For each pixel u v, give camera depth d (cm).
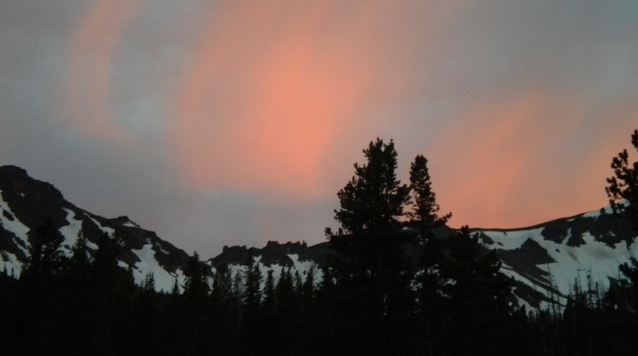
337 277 3928
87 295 6738
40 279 5534
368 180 3994
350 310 3762
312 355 3938
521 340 6122
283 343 7425
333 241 3906
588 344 6581
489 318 4500
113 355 6881
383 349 3644
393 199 3956
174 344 7950
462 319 4425
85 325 6550
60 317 5903
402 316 3738
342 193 4028
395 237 3812
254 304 9225
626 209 3269
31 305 5431
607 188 3350
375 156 4044
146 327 6962
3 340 5325
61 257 5834
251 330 7831
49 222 5744
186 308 8550
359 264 3797
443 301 4350
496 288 5038
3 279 6650
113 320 7450
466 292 4450
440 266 4422
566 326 7512
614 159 3334
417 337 4144
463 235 4797
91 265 7469
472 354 4303
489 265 4747
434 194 4534
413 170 4591
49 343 5584
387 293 3706
